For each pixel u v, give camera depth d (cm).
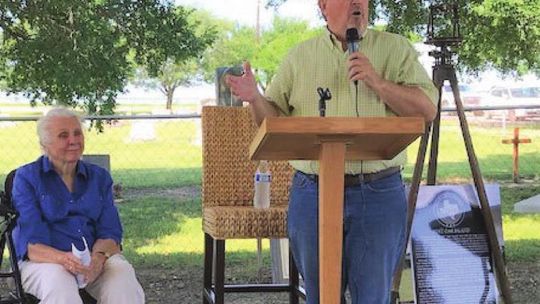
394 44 247
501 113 1291
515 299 478
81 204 323
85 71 636
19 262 307
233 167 383
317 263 242
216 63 2394
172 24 684
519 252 634
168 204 916
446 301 359
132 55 691
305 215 243
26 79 654
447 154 1173
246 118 385
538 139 1248
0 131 1196
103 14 654
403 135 183
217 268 337
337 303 193
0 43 655
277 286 396
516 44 663
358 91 244
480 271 364
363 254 237
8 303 290
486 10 645
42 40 629
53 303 289
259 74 1692
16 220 308
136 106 2333
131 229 759
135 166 1258
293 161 248
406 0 642
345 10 243
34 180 316
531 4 646
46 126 319
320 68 251
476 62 681
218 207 360
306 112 253
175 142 1380
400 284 357
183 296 497
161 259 616
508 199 890
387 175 240
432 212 364
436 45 363
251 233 328
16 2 622
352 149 206
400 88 225
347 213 237
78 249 317
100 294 307
